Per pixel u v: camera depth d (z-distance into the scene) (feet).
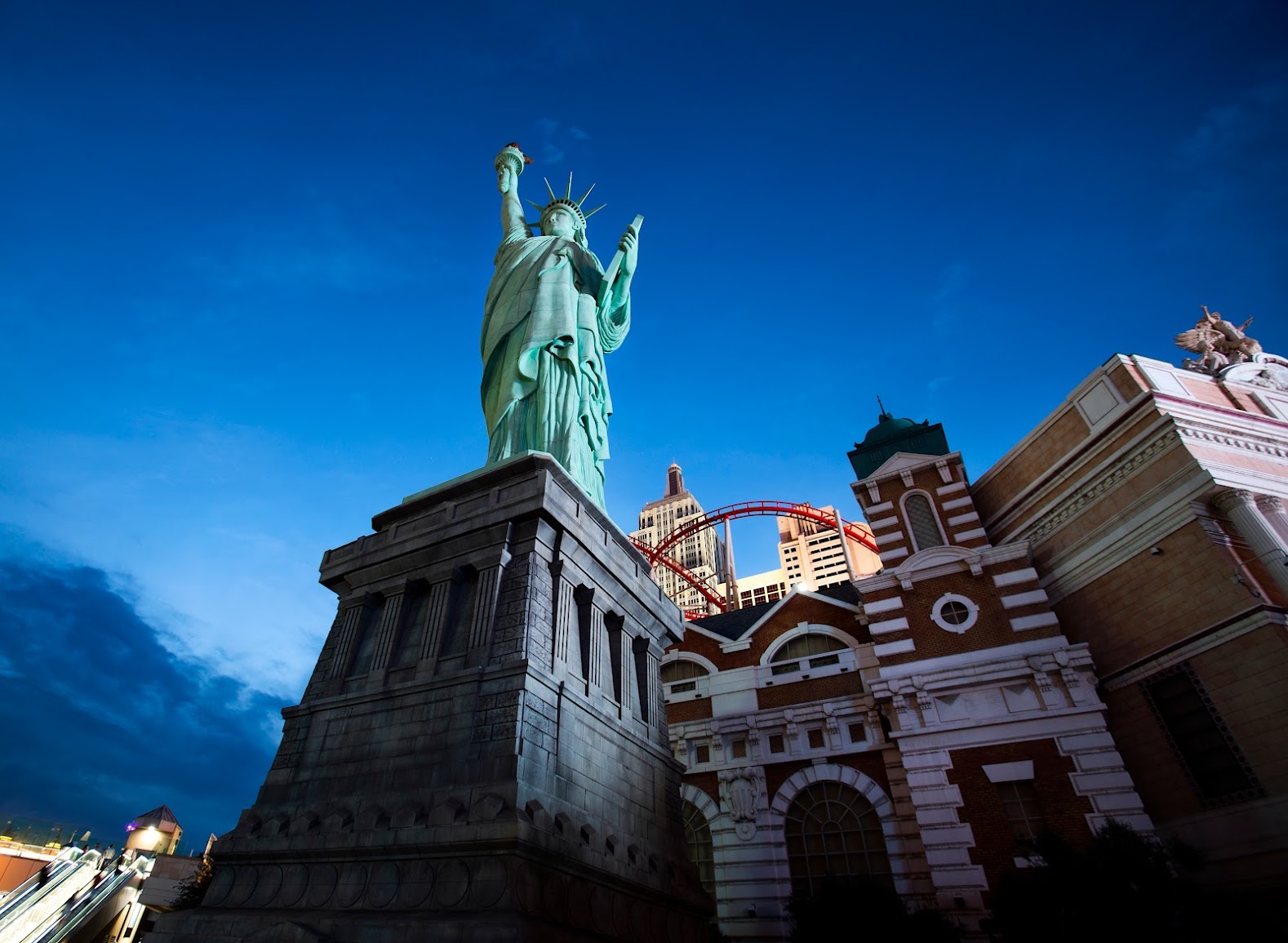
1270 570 116.16
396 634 100.22
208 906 82.64
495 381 146.41
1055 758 125.39
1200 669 119.55
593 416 142.00
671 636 127.65
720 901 143.74
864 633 165.68
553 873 74.49
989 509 168.76
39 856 218.79
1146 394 134.72
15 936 156.97
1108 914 87.04
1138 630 130.72
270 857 83.15
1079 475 146.92
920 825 129.29
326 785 88.69
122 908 183.73
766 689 166.40
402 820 77.82
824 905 117.08
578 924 75.00
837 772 147.43
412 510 115.24
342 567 111.75
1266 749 108.68
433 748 84.12
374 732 90.12
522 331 144.66
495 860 70.44
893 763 143.13
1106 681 134.10
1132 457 136.36
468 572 101.86
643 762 104.42
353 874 77.36
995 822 124.26
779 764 153.89
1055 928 91.04
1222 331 161.17
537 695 84.89
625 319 174.70
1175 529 127.95
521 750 78.74
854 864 139.23
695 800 156.66
